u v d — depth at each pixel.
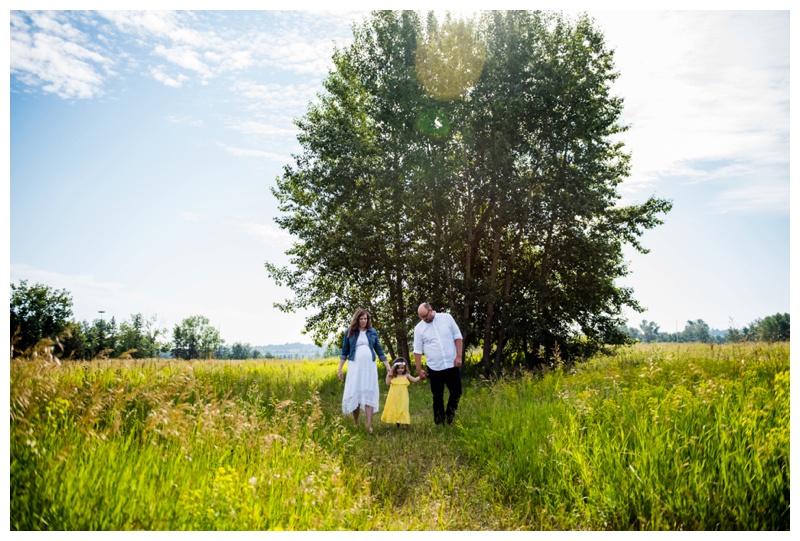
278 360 25.06
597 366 15.25
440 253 21.48
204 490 3.98
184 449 4.50
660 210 22.39
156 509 3.63
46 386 4.61
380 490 5.43
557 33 22.14
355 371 8.90
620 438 5.75
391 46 21.84
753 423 5.20
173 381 5.70
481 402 10.18
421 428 8.75
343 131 22.05
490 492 5.34
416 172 19.92
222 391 10.14
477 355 24.80
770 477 4.48
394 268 21.69
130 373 9.16
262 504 4.02
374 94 22.23
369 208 21.20
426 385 16.08
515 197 20.69
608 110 22.14
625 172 23.16
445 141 21.11
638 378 8.72
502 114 20.05
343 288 22.52
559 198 20.59
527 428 6.80
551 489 5.14
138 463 4.23
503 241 23.89
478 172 20.97
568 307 22.84
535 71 20.83
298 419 7.61
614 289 22.66
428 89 21.19
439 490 5.40
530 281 23.42
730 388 7.22
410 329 20.70
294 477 4.67
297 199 22.80
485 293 21.48
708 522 4.19
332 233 21.30
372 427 8.95
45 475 3.70
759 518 4.17
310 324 22.53
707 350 13.70
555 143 21.36
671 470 4.77
